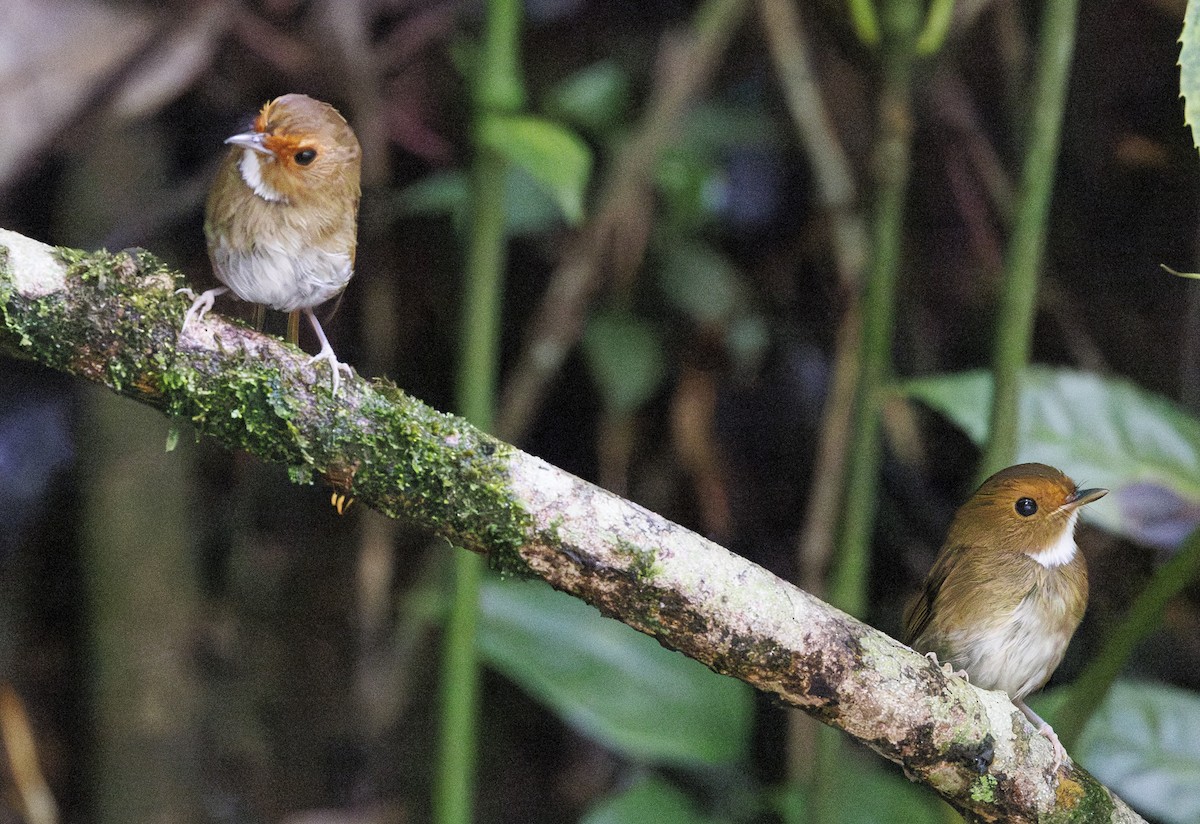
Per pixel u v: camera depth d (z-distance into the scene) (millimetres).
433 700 10641
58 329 3969
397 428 4027
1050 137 5973
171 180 9492
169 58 8391
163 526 9406
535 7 10242
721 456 10547
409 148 9852
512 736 10875
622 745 8039
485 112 6602
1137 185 10086
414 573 10742
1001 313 6117
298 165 5000
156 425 9453
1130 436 6715
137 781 9219
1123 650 5273
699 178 9906
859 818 8172
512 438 9688
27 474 9672
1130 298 10148
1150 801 6875
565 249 10055
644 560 4000
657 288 9992
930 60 7848
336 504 4293
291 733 10227
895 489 10500
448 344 10375
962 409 6559
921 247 10414
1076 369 10195
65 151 9062
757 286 10438
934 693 4289
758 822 9648
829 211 9719
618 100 9984
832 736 7051
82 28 8227
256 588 10281
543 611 8477
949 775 4410
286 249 5113
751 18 10188
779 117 10266
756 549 10586
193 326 4016
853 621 4234
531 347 9672
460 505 4020
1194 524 6520
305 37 9242
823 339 10430
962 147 10188
